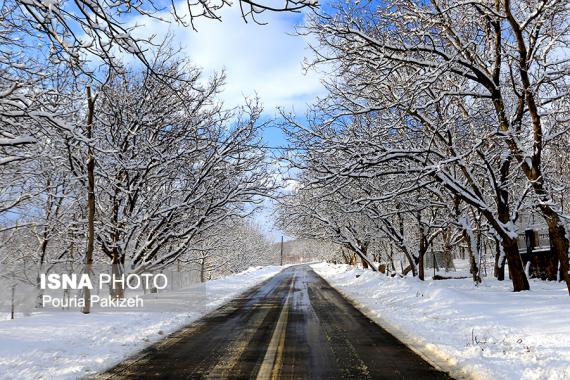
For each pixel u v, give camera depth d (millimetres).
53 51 5172
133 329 11227
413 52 14242
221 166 19234
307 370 7004
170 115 18359
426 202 22234
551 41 13891
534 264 21391
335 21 13805
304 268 70312
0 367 7059
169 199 19078
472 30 15555
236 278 38500
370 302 17641
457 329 10305
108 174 15992
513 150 14219
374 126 18562
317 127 17500
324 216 29766
